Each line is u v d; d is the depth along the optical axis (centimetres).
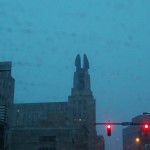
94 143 16588
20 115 14412
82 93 18188
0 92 7706
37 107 14562
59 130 9975
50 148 9850
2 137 5162
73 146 10100
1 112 5331
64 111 14375
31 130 9938
